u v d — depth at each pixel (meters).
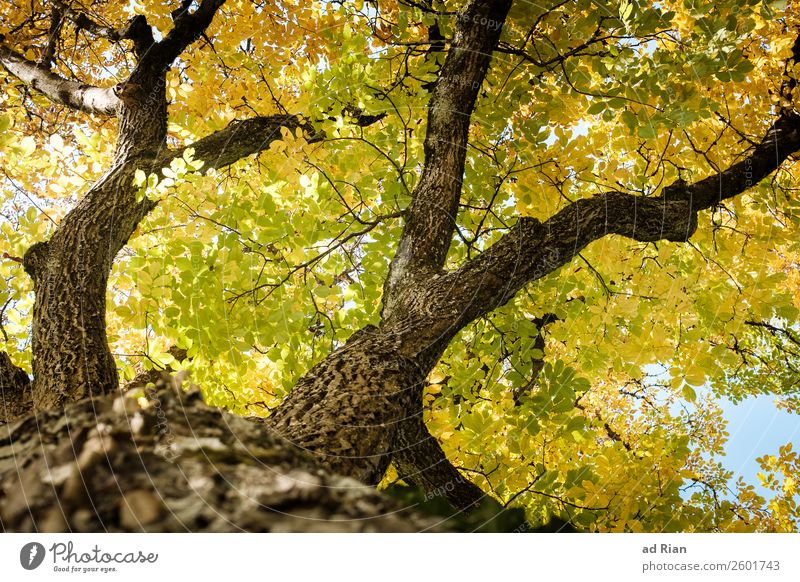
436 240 3.37
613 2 3.33
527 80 3.92
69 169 3.74
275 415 2.04
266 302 3.20
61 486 0.99
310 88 3.86
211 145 3.75
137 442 1.12
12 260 3.06
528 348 3.67
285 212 3.11
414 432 2.79
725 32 3.19
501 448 3.40
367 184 3.64
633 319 3.36
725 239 4.15
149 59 3.74
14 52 4.55
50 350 2.42
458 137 3.61
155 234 3.24
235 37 4.11
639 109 3.61
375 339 2.57
